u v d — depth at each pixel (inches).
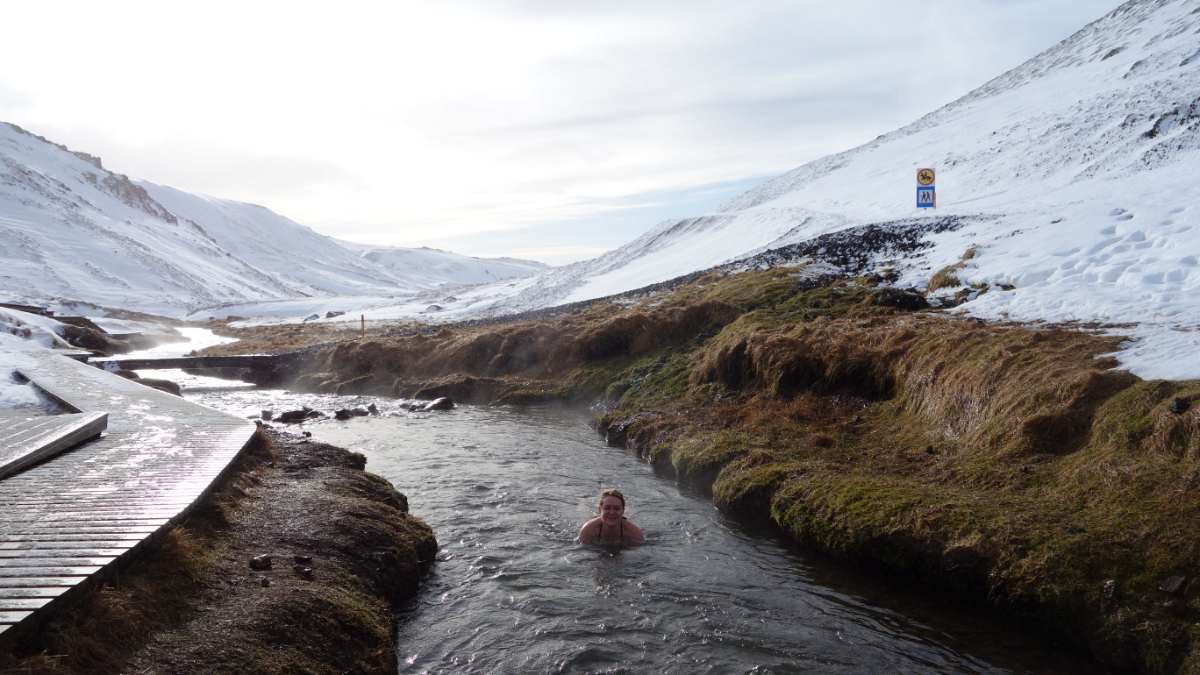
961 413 545.0
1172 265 761.0
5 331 1733.5
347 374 1325.0
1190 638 280.4
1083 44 4672.7
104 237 7416.3
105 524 320.8
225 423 599.2
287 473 507.8
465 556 430.6
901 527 397.7
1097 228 1018.7
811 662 313.9
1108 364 484.7
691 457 601.6
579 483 595.8
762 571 408.8
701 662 313.4
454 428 856.9
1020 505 392.8
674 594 378.9
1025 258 988.6
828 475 490.6
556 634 336.5
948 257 1154.7
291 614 291.6
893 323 780.6
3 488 385.1
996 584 348.2
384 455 706.8
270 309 4879.4
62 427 509.0
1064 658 311.7
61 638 231.6
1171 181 1398.9
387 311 3668.8
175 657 249.0
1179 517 331.3
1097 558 329.4
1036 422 458.6
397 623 344.8
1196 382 416.2
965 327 676.7
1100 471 392.2
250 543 359.3
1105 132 2250.2
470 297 3826.3
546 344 1176.8
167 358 1455.5
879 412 634.8
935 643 328.8
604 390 991.0
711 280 1521.9
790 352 754.2
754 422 664.4
